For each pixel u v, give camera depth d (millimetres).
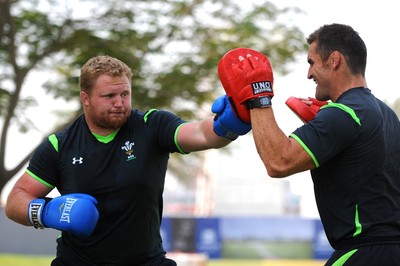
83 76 7043
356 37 6684
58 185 7453
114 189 7117
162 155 7305
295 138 6324
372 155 6402
